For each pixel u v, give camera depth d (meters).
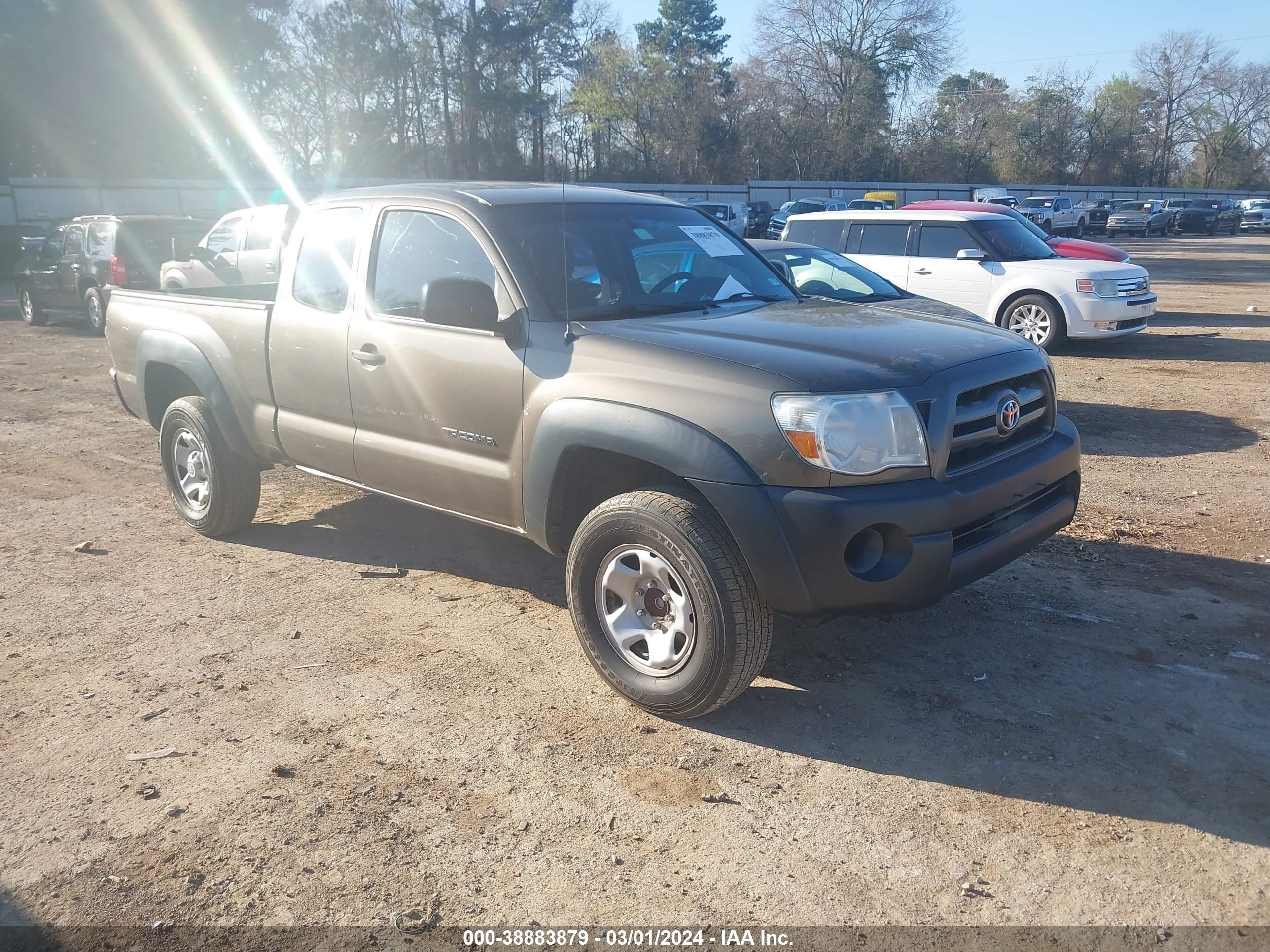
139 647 4.36
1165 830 3.06
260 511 6.38
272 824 3.11
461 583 5.09
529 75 60.09
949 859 2.94
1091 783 3.31
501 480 4.06
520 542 5.73
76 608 4.79
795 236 13.94
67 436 8.63
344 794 3.27
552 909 2.74
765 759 3.46
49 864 2.93
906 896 2.79
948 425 3.45
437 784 3.32
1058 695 3.89
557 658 4.24
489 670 4.13
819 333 3.83
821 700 3.86
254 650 4.32
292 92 53.56
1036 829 3.07
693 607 3.49
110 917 2.72
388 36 56.22
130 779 3.36
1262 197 71.31
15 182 35.66
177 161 42.25
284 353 4.92
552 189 4.71
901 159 69.19
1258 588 4.91
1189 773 3.36
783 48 69.00
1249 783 3.30
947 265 12.70
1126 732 3.62
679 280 4.52
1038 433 4.07
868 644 4.33
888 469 3.33
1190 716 3.72
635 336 3.74
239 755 3.50
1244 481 6.77
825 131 65.31
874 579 3.32
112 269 14.96
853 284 8.59
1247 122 89.44
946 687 3.95
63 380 11.55
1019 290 12.18
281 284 5.00
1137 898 2.77
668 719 3.72
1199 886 2.81
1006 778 3.34
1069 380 10.62
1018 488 3.67
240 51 41.97
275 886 2.84
